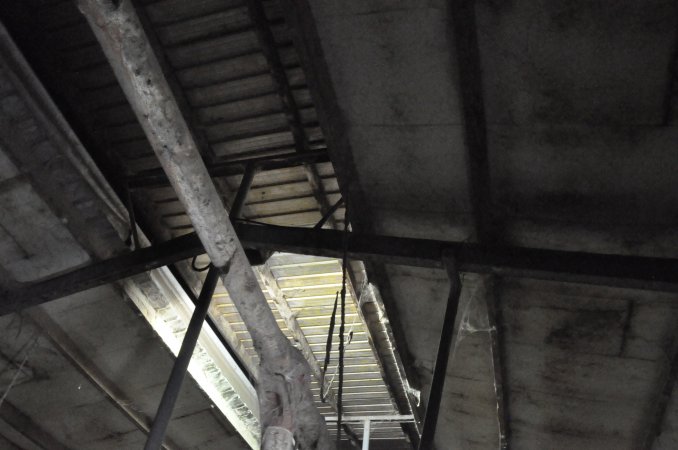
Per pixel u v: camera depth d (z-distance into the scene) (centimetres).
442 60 586
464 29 549
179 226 1041
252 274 566
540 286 754
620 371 827
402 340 941
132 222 903
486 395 984
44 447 1219
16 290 855
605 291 725
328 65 618
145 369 1105
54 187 830
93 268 824
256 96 845
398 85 616
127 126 899
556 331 808
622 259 618
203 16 775
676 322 728
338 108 652
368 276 831
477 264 666
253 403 1284
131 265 802
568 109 585
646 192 622
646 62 534
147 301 1005
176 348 1068
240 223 768
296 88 822
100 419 1198
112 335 1030
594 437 973
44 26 816
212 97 853
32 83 771
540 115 597
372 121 655
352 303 1171
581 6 514
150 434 646
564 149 616
